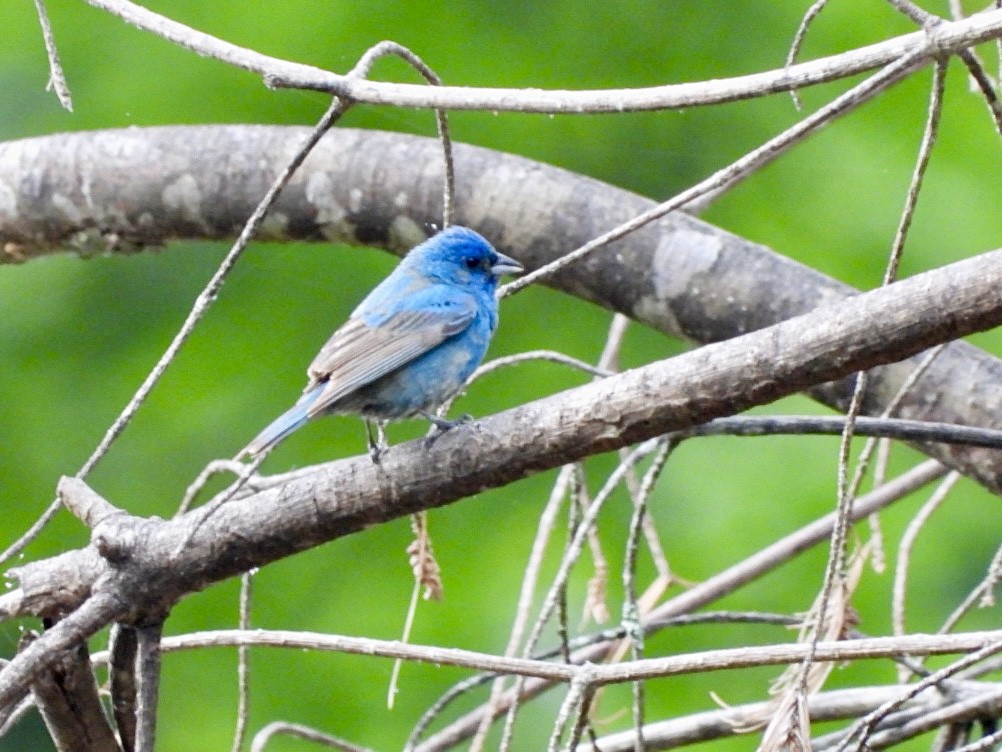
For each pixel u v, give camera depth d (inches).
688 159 690.2
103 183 451.5
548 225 426.6
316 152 443.8
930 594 605.3
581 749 378.3
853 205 663.8
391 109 676.1
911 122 669.3
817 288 404.8
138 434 673.6
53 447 670.5
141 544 293.3
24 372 681.6
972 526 617.3
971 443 313.6
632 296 419.8
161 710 611.5
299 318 689.6
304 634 303.9
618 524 635.5
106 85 662.5
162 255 696.4
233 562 297.4
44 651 282.5
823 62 254.8
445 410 375.2
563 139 697.0
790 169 672.4
